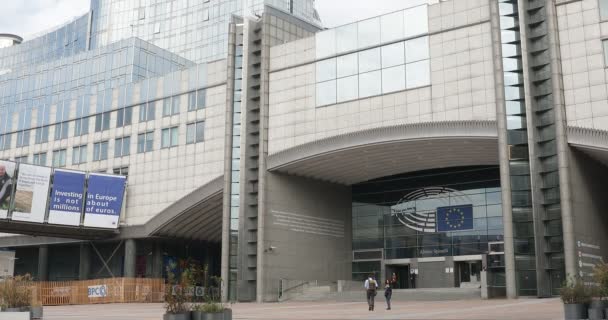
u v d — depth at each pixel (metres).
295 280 51.22
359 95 47.88
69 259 70.00
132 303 53.50
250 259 50.47
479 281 51.66
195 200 57.78
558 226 38.38
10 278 30.78
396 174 56.34
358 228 58.31
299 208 53.03
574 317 20.44
